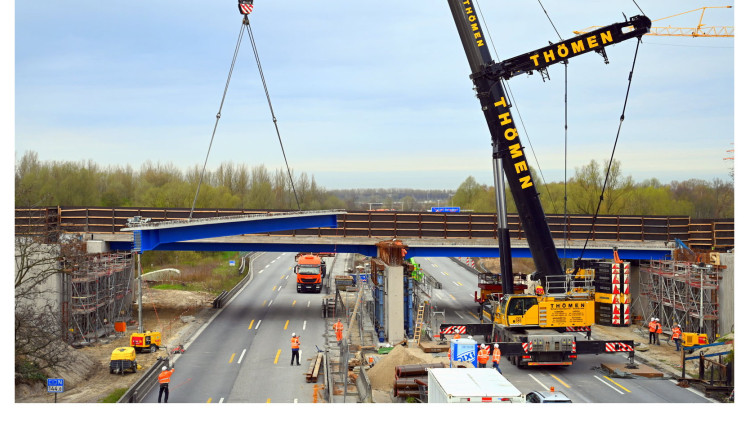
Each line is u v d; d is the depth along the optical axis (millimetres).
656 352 56000
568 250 74688
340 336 56344
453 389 31609
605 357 54562
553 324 49031
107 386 45844
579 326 49250
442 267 123250
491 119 48562
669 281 65938
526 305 49219
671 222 77438
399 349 47594
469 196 171875
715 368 46656
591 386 45438
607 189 120750
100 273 59906
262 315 73438
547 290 49125
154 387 45750
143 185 143375
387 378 45625
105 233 70125
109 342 59594
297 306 79562
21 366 43531
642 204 118562
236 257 132625
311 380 46906
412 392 41781
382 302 61375
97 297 59906
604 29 45656
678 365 51656
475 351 46281
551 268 49438
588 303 49188
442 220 75250
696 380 45656
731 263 58594
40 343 45156
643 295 69875
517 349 47812
